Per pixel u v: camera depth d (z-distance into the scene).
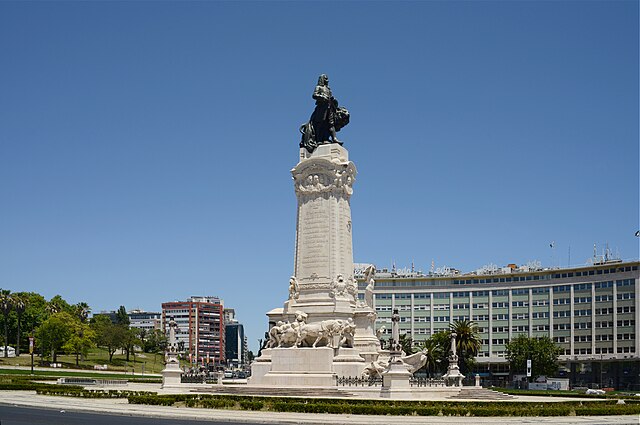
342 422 44.34
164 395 58.81
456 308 183.75
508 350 161.38
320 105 83.50
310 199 78.94
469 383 106.31
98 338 190.38
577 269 169.75
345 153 81.81
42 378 93.81
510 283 179.12
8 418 42.44
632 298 160.12
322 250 77.44
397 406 52.81
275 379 70.56
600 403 61.38
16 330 188.00
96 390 69.62
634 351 158.62
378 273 192.62
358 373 70.38
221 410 52.66
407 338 171.88
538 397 82.31
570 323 169.62
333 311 75.00
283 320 77.19
